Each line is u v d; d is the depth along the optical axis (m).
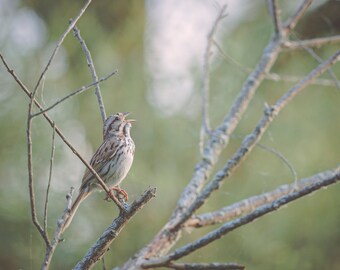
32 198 5.23
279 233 11.09
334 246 11.30
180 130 11.20
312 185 6.35
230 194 10.91
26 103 11.34
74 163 11.19
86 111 11.36
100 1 12.45
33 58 11.71
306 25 12.24
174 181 10.90
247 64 11.34
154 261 6.36
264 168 11.00
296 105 11.39
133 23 12.15
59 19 12.15
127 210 5.89
